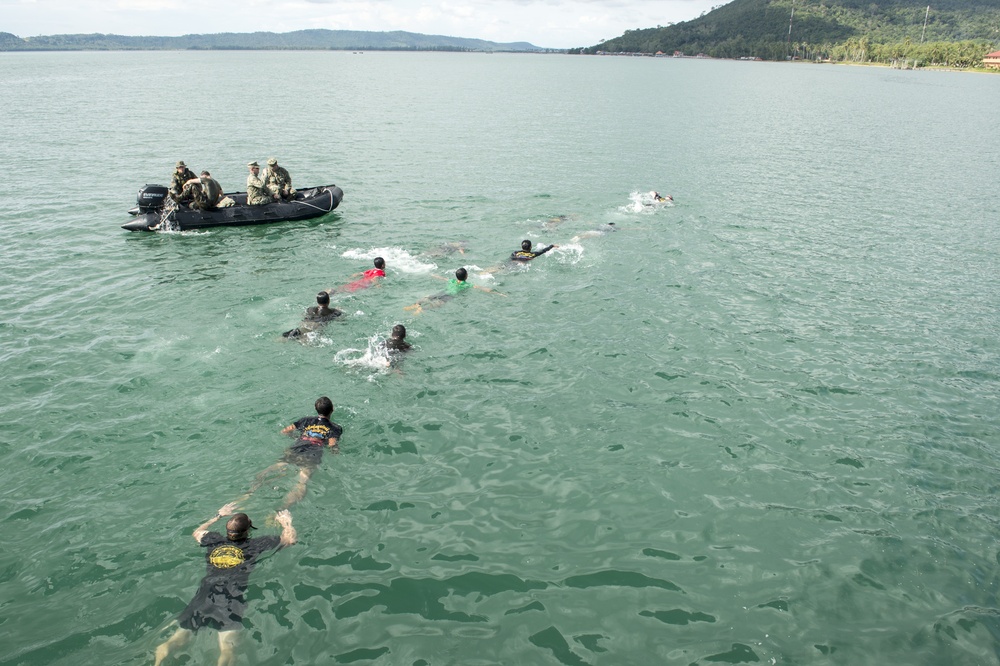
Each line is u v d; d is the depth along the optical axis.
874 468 9.19
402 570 7.04
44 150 32.03
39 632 6.11
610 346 12.49
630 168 31.62
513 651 6.11
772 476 8.93
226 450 8.88
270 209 20.19
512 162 32.12
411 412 10.03
